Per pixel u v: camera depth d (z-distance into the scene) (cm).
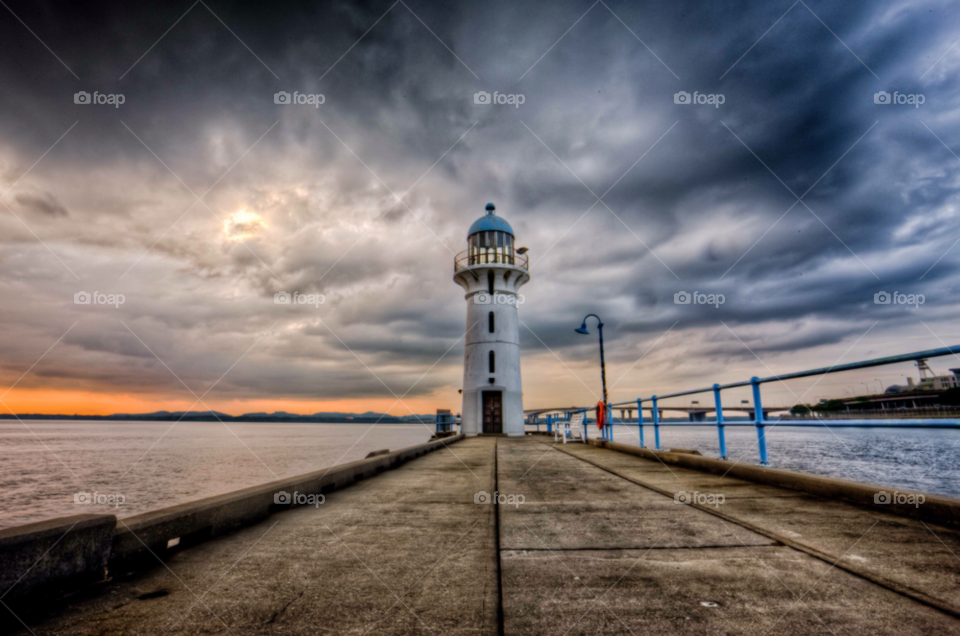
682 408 5822
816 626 224
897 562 312
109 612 249
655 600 258
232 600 266
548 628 226
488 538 402
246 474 3462
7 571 240
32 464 4300
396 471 927
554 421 2322
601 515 478
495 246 2912
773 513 462
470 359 2831
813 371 563
